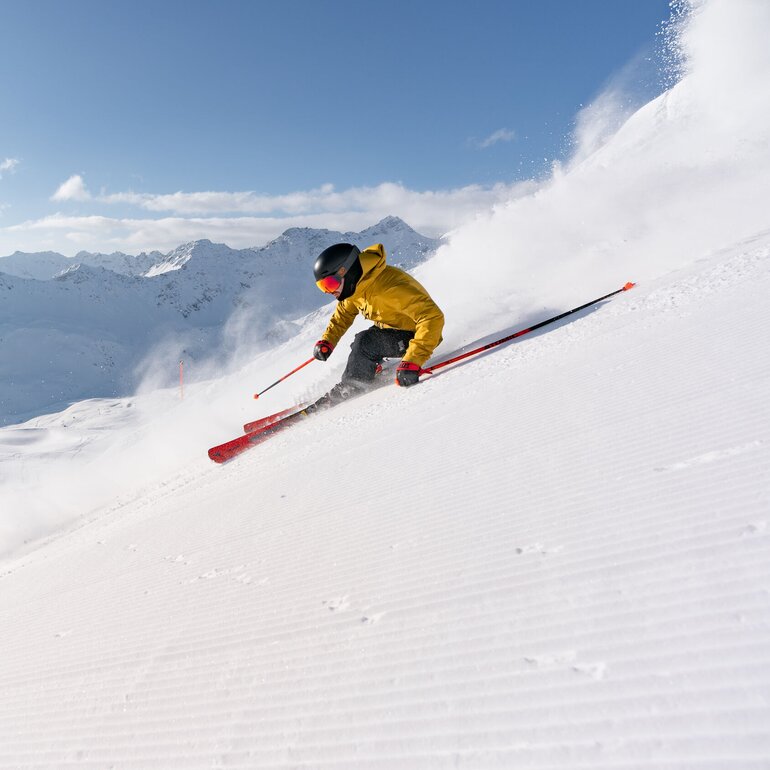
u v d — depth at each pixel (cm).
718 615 104
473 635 126
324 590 178
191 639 179
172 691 153
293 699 129
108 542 390
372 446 338
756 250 446
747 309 303
